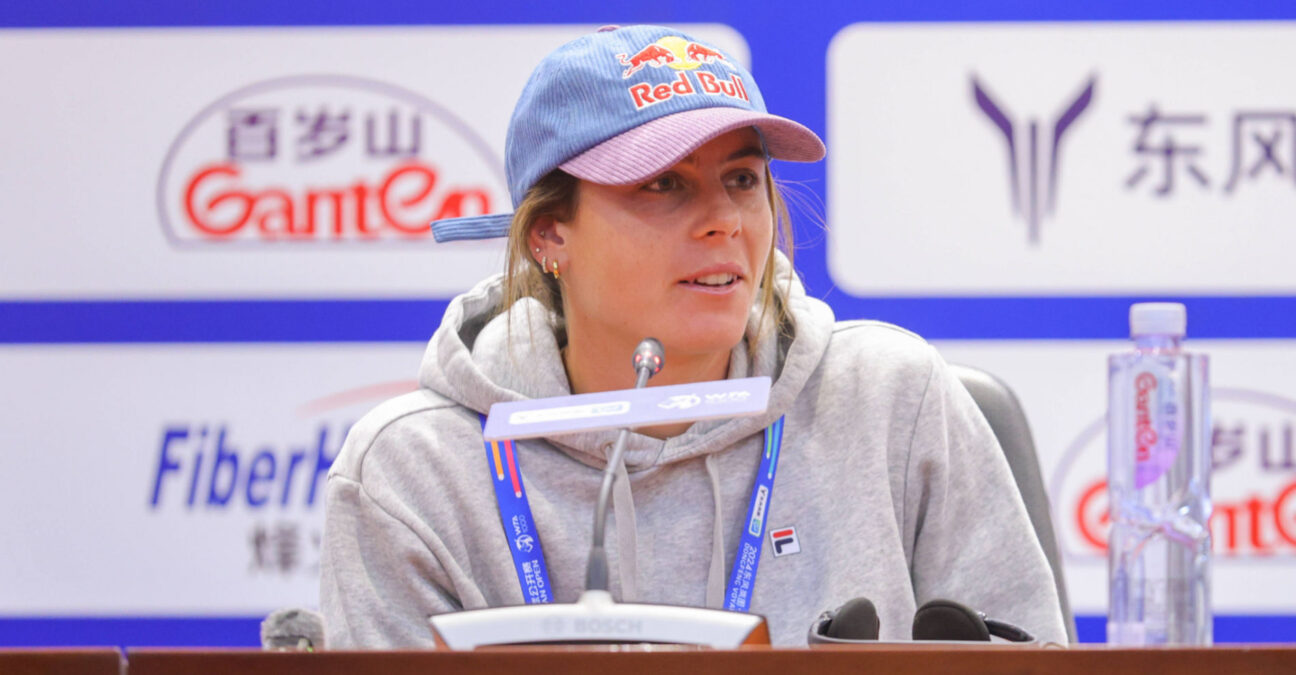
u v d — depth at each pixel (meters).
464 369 4.22
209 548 7.87
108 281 7.80
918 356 4.30
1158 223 7.66
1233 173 7.66
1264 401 7.70
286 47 7.78
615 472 2.81
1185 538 3.52
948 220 7.67
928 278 7.68
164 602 7.87
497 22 7.79
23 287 7.80
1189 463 3.55
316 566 7.89
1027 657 2.27
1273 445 7.71
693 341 3.81
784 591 4.03
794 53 7.67
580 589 4.04
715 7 7.70
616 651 2.29
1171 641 3.48
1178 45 7.64
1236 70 7.64
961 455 4.24
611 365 4.11
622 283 3.83
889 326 4.50
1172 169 7.67
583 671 2.29
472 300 4.64
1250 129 7.64
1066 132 7.66
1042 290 7.69
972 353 7.70
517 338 4.35
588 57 3.92
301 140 7.82
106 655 2.33
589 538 4.07
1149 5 7.64
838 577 3.99
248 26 7.78
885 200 7.68
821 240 7.68
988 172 7.67
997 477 4.29
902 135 7.67
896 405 4.21
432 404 4.29
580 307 4.04
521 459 4.17
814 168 7.68
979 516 4.23
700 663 2.29
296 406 7.86
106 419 7.85
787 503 4.13
